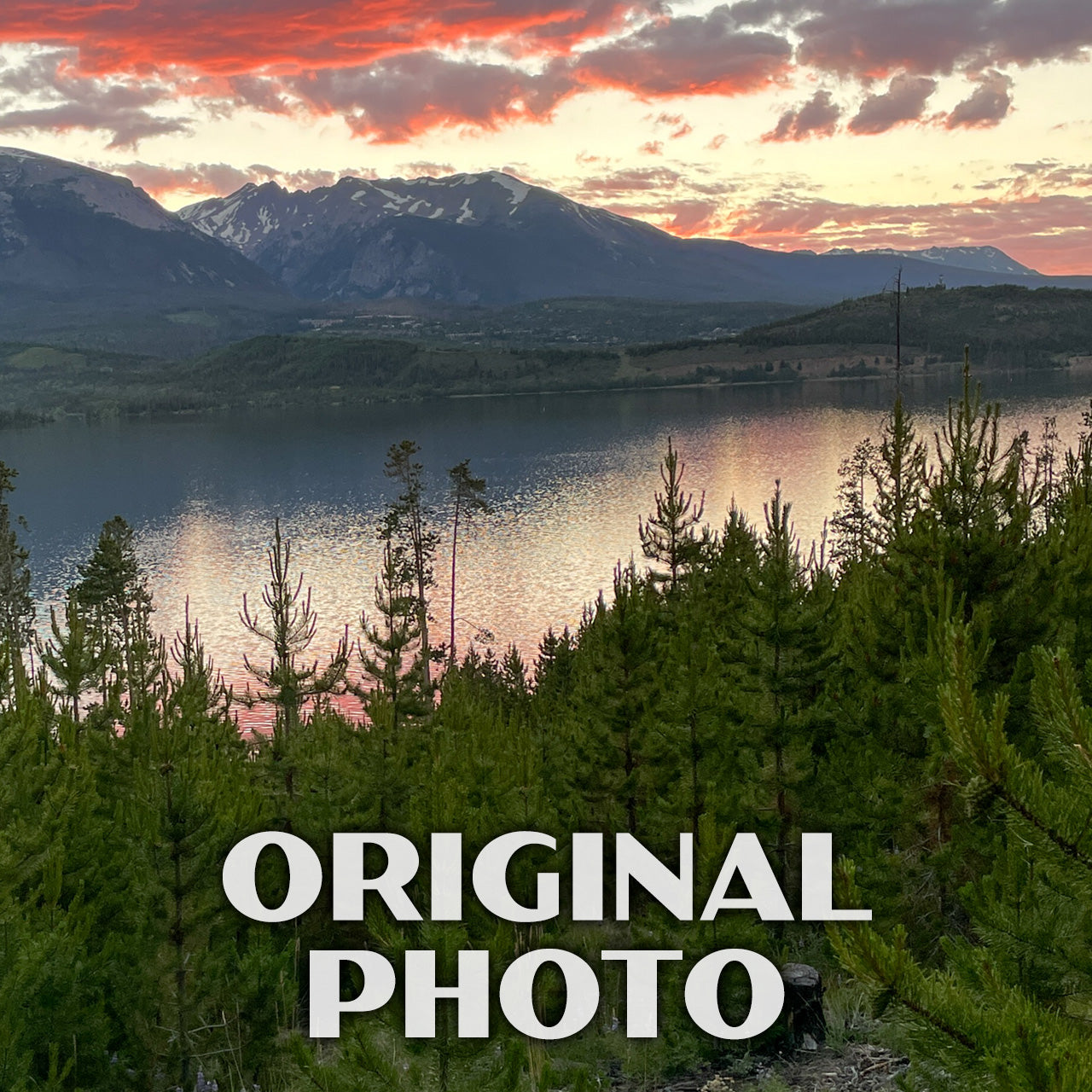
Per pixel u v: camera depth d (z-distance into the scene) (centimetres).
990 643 979
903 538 1198
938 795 1066
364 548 17838
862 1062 845
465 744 1717
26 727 1270
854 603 1411
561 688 3139
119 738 1521
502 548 16900
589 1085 748
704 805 1220
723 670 1344
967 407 1169
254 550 18050
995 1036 381
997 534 1114
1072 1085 328
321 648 11231
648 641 1441
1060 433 16838
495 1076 680
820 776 1202
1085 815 392
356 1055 683
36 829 955
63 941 892
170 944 940
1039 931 482
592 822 1398
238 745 1925
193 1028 923
